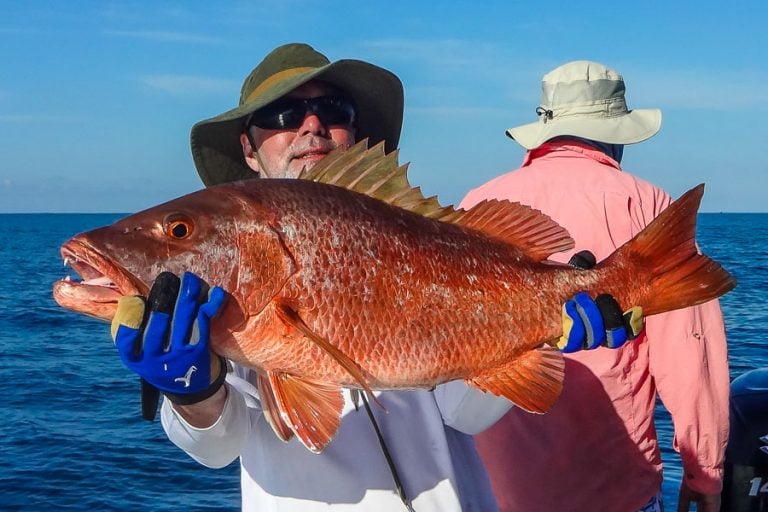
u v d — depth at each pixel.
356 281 1.58
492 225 1.70
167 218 1.56
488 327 1.64
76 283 1.54
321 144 1.95
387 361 1.60
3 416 5.73
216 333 1.55
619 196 2.25
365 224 1.60
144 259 1.54
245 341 1.56
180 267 1.55
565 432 2.22
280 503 1.75
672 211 1.71
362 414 1.78
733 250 26.12
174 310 1.50
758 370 2.44
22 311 13.20
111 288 1.54
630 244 1.72
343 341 1.58
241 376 1.79
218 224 1.56
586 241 2.23
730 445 2.32
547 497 2.26
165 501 3.99
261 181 1.61
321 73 1.92
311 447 1.56
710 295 1.69
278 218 1.57
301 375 1.58
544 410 1.65
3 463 4.56
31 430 5.30
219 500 4.00
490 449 2.30
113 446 4.89
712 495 2.23
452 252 1.64
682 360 2.16
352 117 1.99
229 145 2.05
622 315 1.65
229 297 1.55
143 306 1.50
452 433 1.86
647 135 2.38
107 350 9.05
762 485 2.29
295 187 1.60
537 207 2.28
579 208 2.25
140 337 1.49
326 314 1.57
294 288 1.56
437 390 1.83
